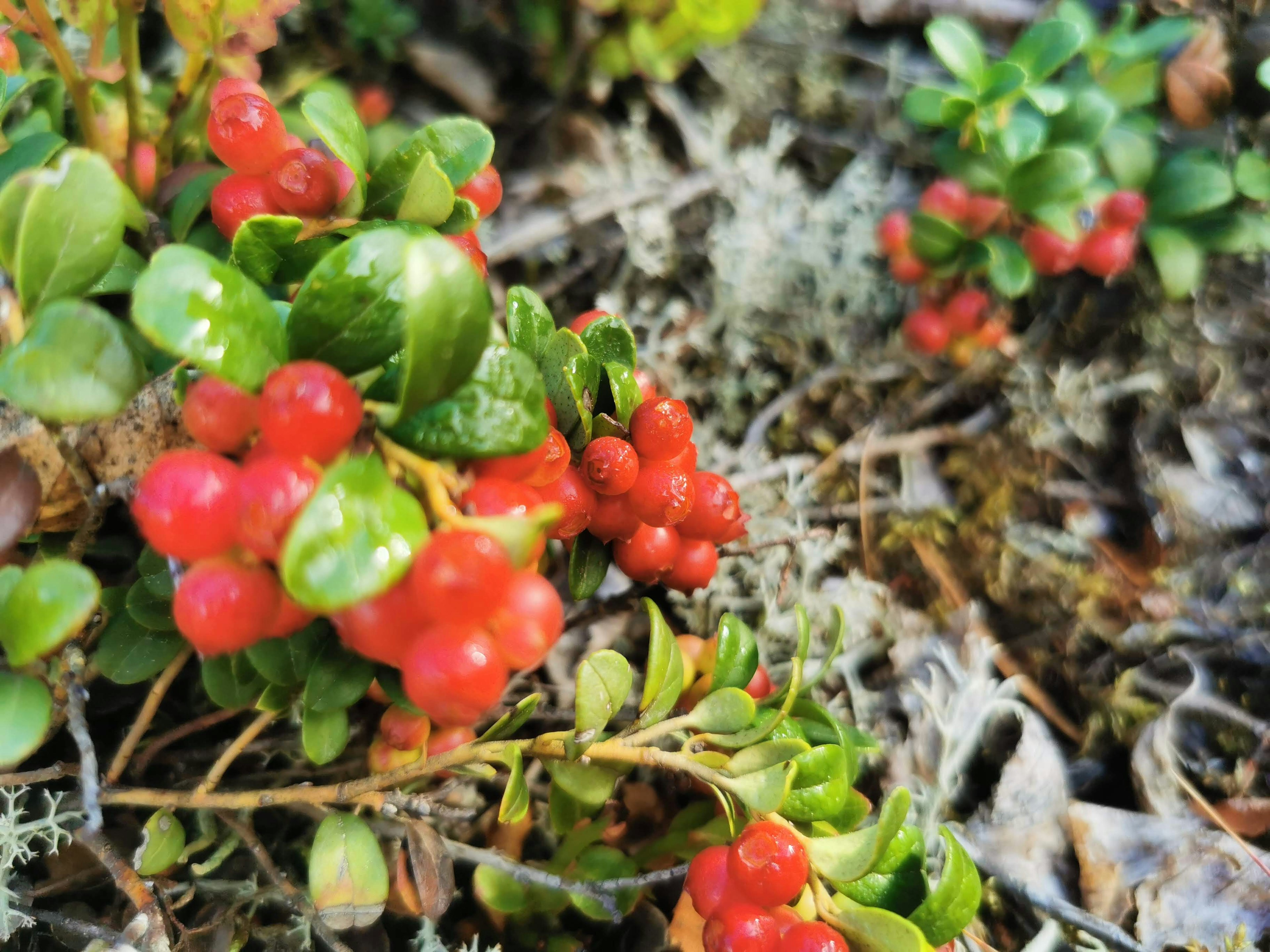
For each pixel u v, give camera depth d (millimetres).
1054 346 206
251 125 106
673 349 199
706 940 100
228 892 129
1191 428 189
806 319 206
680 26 195
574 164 211
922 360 205
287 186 106
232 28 127
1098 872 150
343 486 77
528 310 112
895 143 222
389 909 134
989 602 182
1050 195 180
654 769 149
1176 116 206
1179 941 144
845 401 204
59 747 132
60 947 127
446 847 114
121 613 114
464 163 111
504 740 109
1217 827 152
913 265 195
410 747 117
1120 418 196
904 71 223
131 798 108
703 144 215
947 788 154
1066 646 173
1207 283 203
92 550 124
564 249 203
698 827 129
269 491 79
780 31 223
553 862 129
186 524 82
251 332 82
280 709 109
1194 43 204
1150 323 201
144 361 118
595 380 112
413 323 76
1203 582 174
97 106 145
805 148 224
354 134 108
